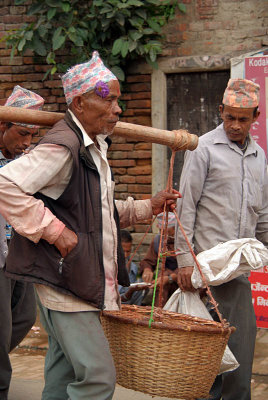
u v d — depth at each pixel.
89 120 2.68
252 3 6.60
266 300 5.86
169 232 5.33
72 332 2.58
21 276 2.57
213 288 3.62
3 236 3.45
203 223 3.64
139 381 2.71
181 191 3.65
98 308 2.58
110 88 2.66
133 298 5.57
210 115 6.88
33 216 2.50
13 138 3.45
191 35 6.80
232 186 3.61
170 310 3.54
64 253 2.54
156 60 6.92
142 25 6.91
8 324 3.48
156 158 7.02
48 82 7.29
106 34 6.84
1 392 3.60
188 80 6.93
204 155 3.62
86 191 2.62
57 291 2.59
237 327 3.52
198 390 2.74
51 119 2.82
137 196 7.13
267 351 5.29
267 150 6.12
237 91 3.54
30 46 6.95
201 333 2.66
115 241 2.76
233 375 3.49
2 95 7.47
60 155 2.55
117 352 2.77
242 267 3.41
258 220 3.85
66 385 2.94
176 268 5.70
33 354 5.22
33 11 6.93
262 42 6.59
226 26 6.69
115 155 7.18
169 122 7.02
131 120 7.09
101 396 2.54
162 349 2.65
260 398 4.16
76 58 6.99
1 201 2.52
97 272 2.59
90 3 6.95
